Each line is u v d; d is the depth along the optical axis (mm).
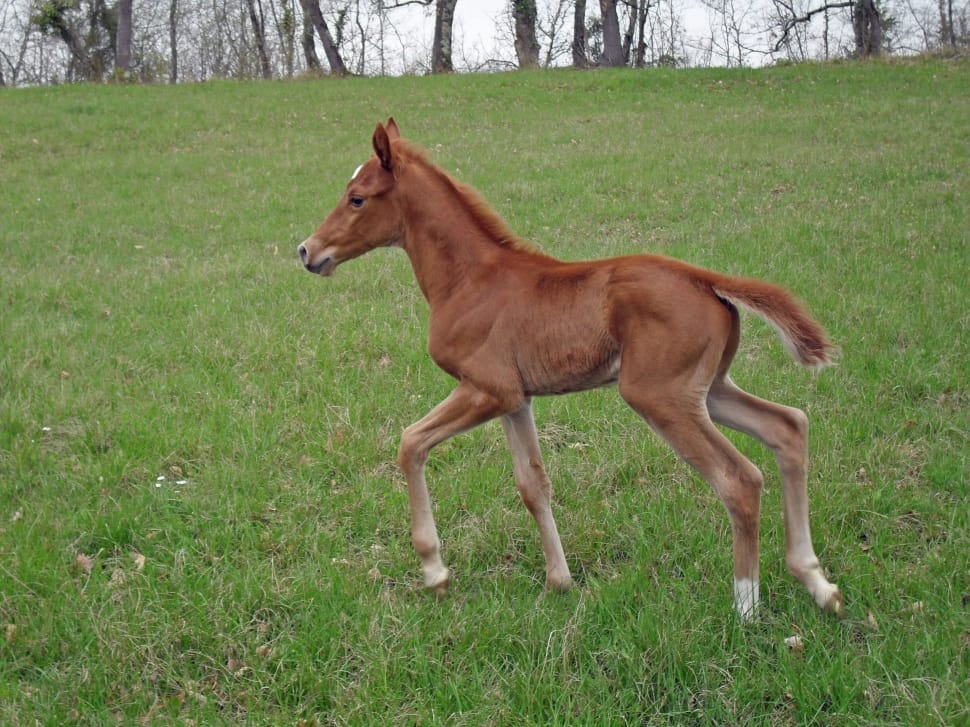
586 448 5719
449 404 4250
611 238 10289
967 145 13930
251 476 5328
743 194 12008
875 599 4070
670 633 3811
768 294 3854
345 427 5930
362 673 3793
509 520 4898
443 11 30609
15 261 10227
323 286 8852
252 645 3988
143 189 14000
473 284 4273
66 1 36438
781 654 3732
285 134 17984
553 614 4078
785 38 34406
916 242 9172
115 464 5477
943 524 4660
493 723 3496
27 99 21734
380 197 4516
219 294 8609
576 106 20078
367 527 4910
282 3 35625
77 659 3895
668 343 3816
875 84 20812
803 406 6004
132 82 28250
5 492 5258
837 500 4867
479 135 16984
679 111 18859
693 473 5289
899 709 3449
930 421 5719
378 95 22047
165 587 4332
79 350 7309
